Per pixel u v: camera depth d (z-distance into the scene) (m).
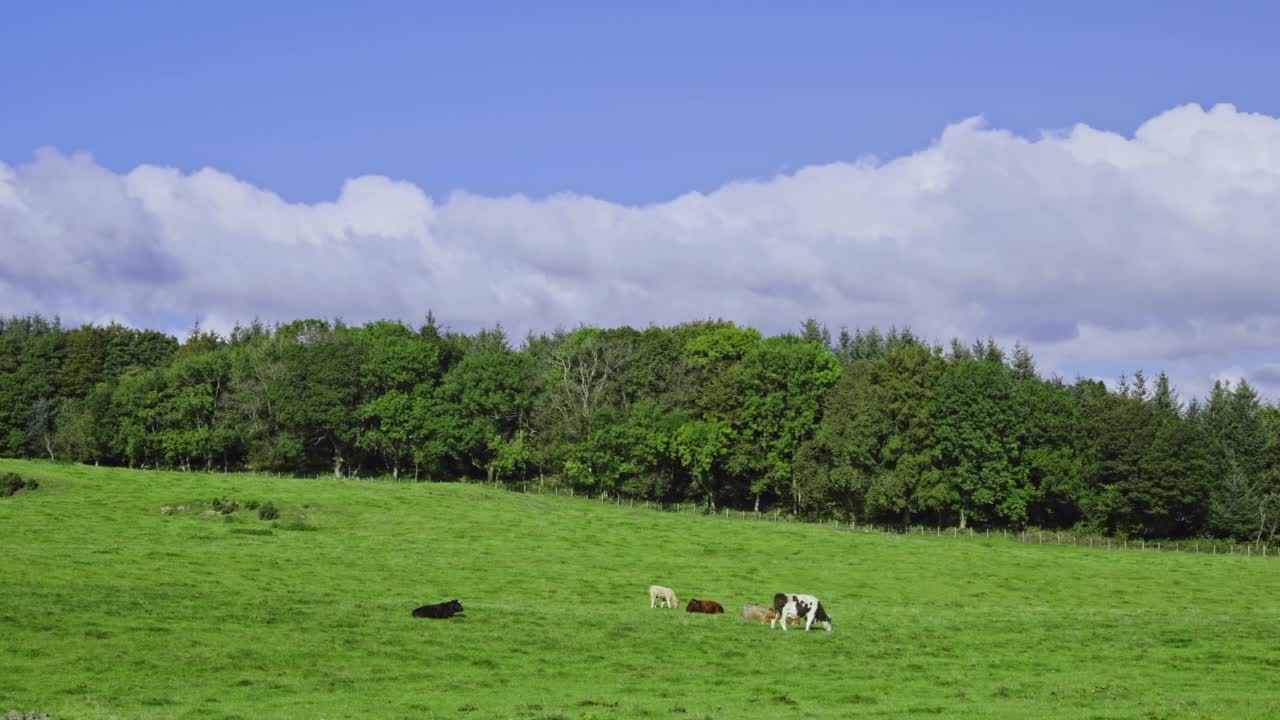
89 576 49.75
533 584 56.50
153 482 92.81
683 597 54.53
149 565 54.47
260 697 30.23
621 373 130.00
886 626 45.88
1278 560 80.38
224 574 53.47
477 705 29.27
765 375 115.94
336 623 41.31
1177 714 27.77
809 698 30.77
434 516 83.56
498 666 35.31
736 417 115.69
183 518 76.50
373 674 33.53
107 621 39.22
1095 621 47.94
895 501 102.25
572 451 116.19
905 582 64.19
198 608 42.69
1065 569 71.88
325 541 69.19
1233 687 32.72
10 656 33.81
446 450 120.75
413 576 57.00
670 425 115.75
